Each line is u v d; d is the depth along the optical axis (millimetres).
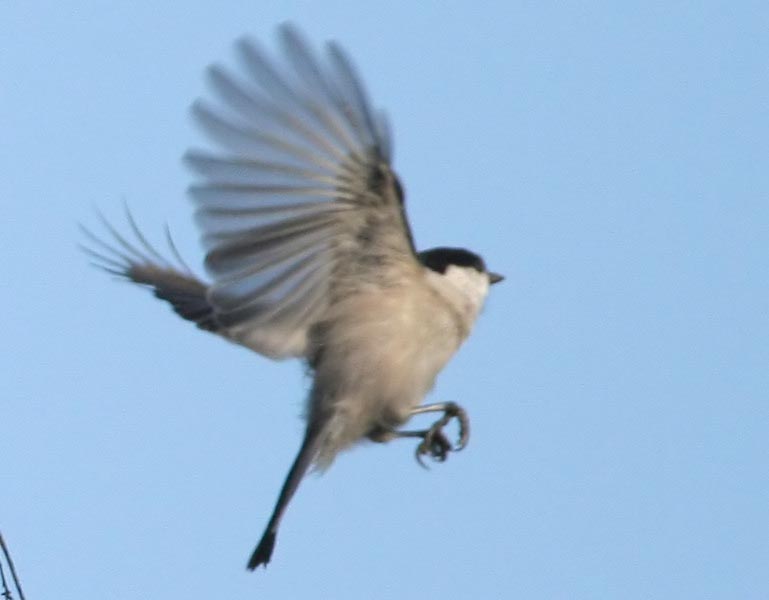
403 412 11836
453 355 12156
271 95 9812
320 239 10891
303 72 9859
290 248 10797
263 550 10773
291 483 11273
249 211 10375
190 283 13367
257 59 9641
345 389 11586
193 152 9953
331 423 11586
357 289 11539
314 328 11617
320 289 11422
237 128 9883
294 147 10180
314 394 11680
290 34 9664
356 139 10328
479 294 12406
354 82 10023
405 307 11586
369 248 11273
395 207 10875
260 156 10094
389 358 11555
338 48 9883
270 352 11570
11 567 9070
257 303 11070
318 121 10109
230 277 10625
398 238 11242
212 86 9695
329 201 10625
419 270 11703
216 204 10234
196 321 12562
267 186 10266
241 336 11547
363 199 10758
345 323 11547
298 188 10422
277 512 11031
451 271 12398
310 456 11461
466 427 12266
